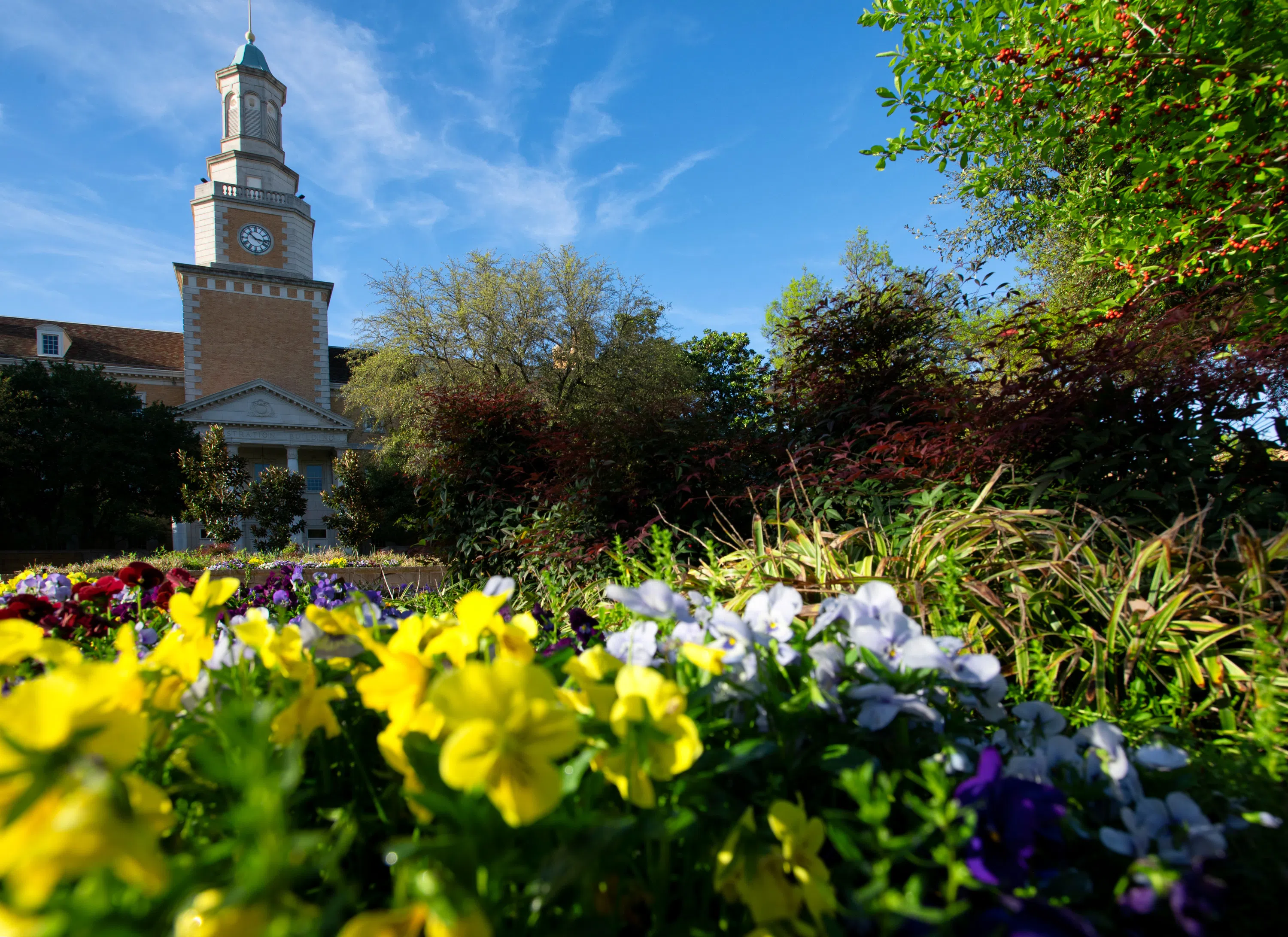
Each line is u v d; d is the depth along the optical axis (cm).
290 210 3862
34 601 223
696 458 424
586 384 2295
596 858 67
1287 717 142
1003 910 73
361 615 109
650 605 113
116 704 74
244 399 3591
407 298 2325
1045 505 298
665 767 73
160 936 53
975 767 99
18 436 2806
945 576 179
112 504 2944
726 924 76
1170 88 403
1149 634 187
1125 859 86
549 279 2367
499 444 547
